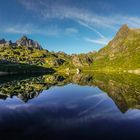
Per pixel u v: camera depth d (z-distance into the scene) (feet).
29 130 104.73
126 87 329.72
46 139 93.50
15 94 244.63
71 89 301.63
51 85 362.33
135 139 94.27
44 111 148.46
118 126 113.29
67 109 156.66
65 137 96.07
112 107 167.32
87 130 105.70
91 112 147.54
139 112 149.18
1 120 122.52
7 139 92.94
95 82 437.58
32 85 358.64
